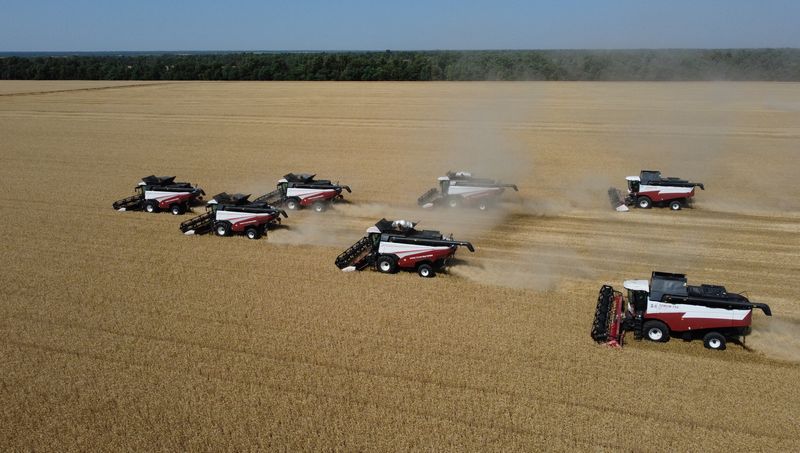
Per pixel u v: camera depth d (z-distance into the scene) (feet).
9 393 56.75
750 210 118.73
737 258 93.09
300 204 122.11
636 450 48.19
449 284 81.92
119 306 74.74
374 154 180.34
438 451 48.08
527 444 48.91
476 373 58.80
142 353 63.26
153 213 120.06
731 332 65.92
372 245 87.81
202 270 87.56
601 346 63.98
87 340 66.18
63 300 76.69
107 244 100.17
